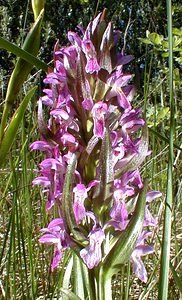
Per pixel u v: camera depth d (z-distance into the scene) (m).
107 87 0.12
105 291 0.12
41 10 0.16
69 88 0.12
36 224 0.23
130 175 0.12
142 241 0.12
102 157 0.11
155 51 0.32
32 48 0.15
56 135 0.12
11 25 0.56
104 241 0.12
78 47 0.12
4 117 0.15
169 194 0.12
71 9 0.73
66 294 0.12
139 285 0.21
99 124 0.12
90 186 0.12
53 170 0.12
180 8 0.37
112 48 0.12
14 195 0.17
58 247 0.12
